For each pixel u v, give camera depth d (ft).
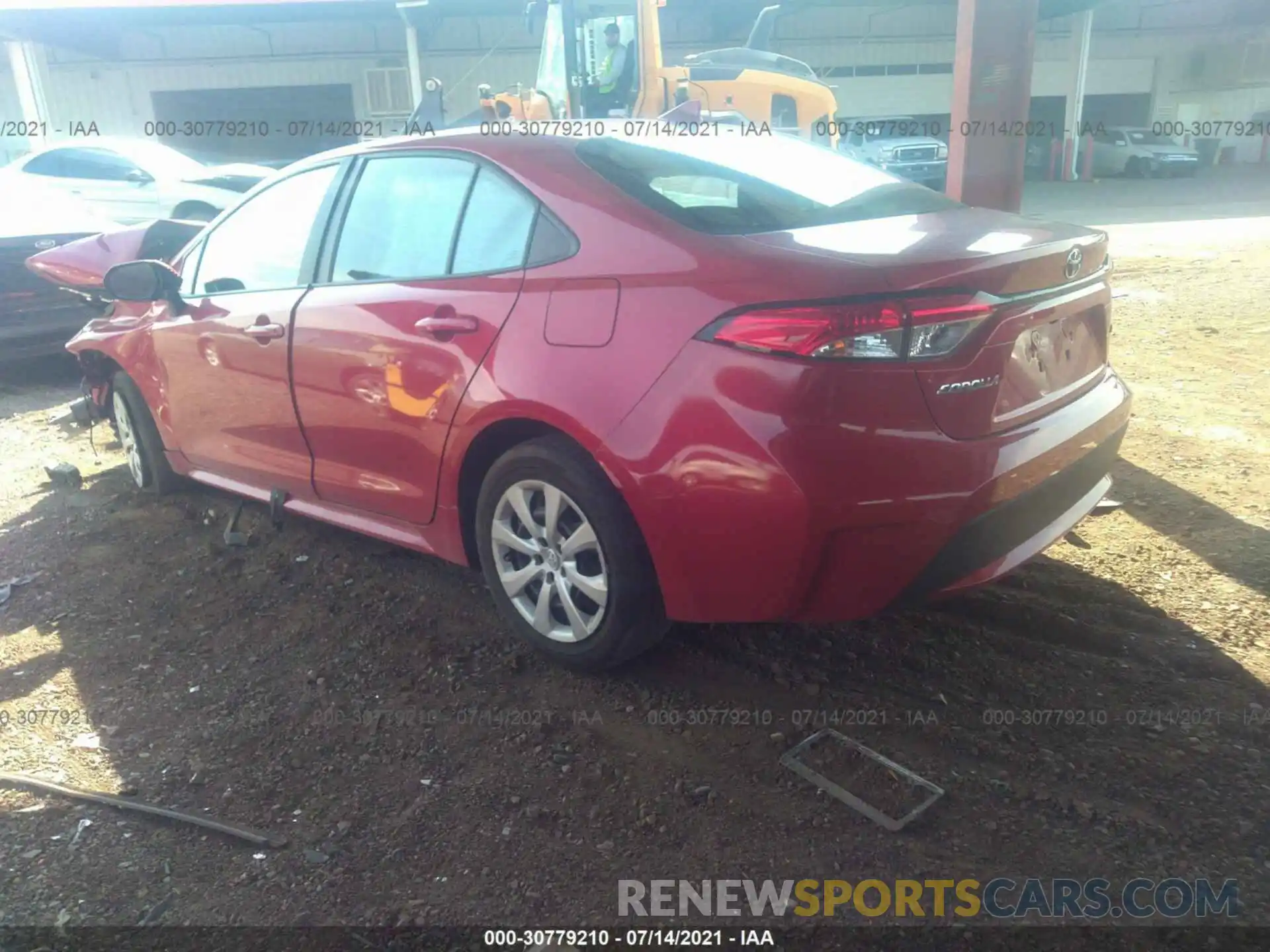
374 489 11.85
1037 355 9.53
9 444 19.66
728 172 10.77
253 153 90.79
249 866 7.96
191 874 7.89
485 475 11.01
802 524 8.29
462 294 10.48
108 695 10.50
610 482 9.46
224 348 13.26
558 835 8.22
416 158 11.56
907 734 9.35
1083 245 9.92
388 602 12.31
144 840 8.29
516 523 10.57
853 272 8.31
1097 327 10.67
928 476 8.40
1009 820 8.20
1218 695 9.78
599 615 9.91
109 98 87.61
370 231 11.87
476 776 9.00
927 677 10.27
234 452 13.85
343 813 8.57
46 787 8.94
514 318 9.93
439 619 11.87
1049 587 11.94
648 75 33.94
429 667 10.82
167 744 9.61
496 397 9.92
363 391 11.39
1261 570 12.14
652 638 10.08
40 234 22.95
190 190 40.29
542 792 8.75
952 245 9.14
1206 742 9.08
